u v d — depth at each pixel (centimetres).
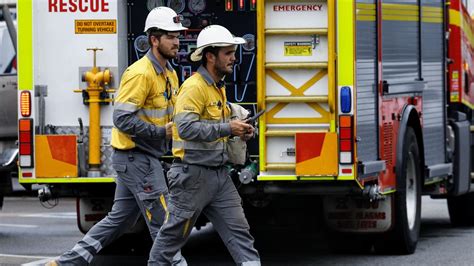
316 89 2214
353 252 2569
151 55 1961
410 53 2608
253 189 2258
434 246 2673
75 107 2330
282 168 2217
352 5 2195
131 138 1948
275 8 2214
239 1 2362
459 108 3033
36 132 2323
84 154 2320
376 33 2359
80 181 2303
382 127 2386
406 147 2503
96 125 2317
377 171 2312
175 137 1781
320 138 2189
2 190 3091
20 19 2331
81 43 2336
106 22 2336
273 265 2338
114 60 2334
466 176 3019
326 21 2208
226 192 1792
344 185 2236
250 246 1784
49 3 2334
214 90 1789
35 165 2306
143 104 1944
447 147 2895
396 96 2495
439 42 2839
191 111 1752
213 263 2408
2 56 3738
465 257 2462
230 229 1786
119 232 2003
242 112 1842
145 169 1956
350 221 2425
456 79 3012
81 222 2408
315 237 2877
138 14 2381
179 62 2400
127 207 1992
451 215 3158
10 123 3591
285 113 2223
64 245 2784
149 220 1967
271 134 2214
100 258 2509
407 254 2517
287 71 2217
